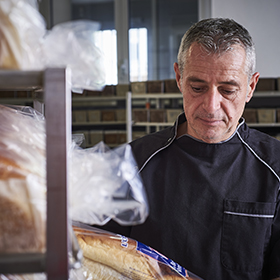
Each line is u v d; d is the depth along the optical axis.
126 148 0.57
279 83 4.51
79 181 0.50
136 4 5.42
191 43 0.95
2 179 0.43
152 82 4.76
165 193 1.11
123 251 0.69
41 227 0.42
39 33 0.45
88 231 0.72
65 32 0.47
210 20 0.97
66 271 0.41
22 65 0.42
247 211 1.05
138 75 5.52
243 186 1.07
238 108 0.98
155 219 1.10
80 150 0.59
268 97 4.90
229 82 0.92
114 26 5.45
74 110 4.82
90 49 0.48
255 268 1.04
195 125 1.02
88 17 5.46
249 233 1.04
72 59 0.46
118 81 5.48
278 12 4.84
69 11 5.46
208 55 0.91
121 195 0.51
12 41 0.42
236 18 4.95
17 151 0.46
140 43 5.46
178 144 1.17
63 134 0.41
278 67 4.91
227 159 1.11
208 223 1.07
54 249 0.40
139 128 4.92
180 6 5.30
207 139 1.03
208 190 1.08
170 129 1.27
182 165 1.13
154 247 1.08
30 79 0.41
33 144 0.49
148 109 4.72
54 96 0.40
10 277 0.48
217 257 1.04
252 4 4.89
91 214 0.50
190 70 0.95
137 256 0.69
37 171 0.46
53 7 5.41
